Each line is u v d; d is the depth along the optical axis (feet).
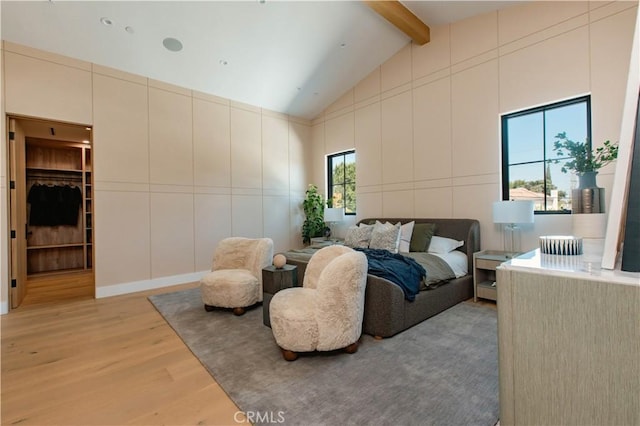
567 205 10.92
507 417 3.05
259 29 12.87
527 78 11.59
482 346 7.78
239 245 12.37
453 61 13.83
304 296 7.97
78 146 18.81
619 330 2.40
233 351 7.79
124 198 13.83
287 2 11.86
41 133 15.12
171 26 12.01
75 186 19.93
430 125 14.74
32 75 11.84
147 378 6.63
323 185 20.76
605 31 9.86
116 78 13.71
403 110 15.88
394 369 6.72
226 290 10.39
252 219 18.42
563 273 2.69
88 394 6.07
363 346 7.92
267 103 18.69
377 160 17.21
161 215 14.90
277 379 6.44
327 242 17.66
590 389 2.56
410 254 12.22
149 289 14.33
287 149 20.22
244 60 14.55
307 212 20.56
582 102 10.53
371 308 8.52
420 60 15.08
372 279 8.56
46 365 7.23
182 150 15.66
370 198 17.61
